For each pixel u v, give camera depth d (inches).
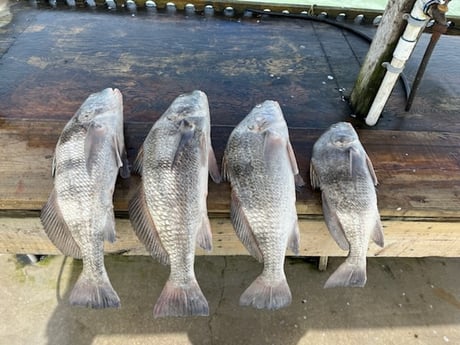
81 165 25.7
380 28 34.4
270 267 25.8
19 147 31.3
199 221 25.9
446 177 31.8
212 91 41.1
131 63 44.1
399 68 33.1
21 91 38.5
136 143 33.4
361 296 38.1
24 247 30.5
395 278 39.8
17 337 33.9
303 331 35.4
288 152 28.9
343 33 53.0
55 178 25.9
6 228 28.8
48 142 32.0
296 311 36.7
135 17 52.9
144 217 25.8
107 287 24.2
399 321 36.4
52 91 38.9
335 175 28.1
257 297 25.2
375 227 27.5
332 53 48.7
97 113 27.7
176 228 25.0
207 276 39.2
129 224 29.0
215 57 46.4
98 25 50.4
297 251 27.1
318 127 37.2
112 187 26.5
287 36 51.4
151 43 47.8
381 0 96.7
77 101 38.0
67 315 35.4
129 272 38.9
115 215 28.6
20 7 52.7
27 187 28.1
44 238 29.7
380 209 29.2
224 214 29.0
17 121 34.2
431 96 42.0
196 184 25.9
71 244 25.5
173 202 25.2
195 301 24.1
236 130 29.8
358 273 26.6
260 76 43.9
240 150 28.2
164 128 27.5
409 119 38.8
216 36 50.3
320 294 38.0
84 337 34.2
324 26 54.2
